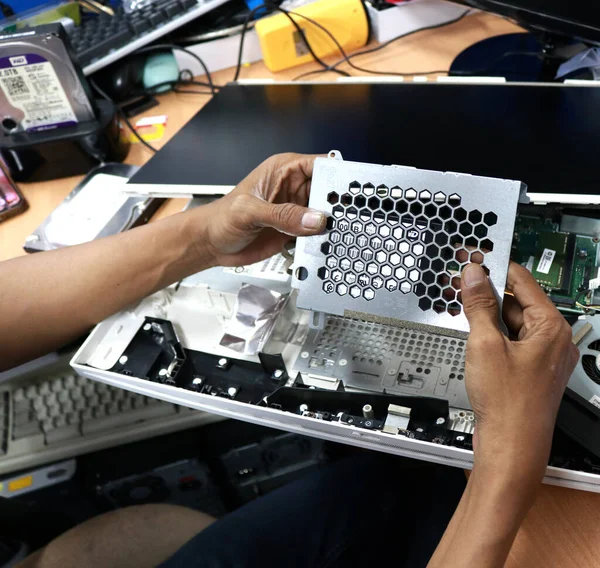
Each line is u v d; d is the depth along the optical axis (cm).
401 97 107
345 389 78
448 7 136
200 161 101
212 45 137
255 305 84
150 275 89
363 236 68
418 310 67
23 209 115
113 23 135
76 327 91
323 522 84
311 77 131
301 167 81
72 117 114
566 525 65
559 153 87
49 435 104
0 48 101
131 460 119
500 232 64
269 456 121
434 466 93
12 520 95
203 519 102
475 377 57
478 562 53
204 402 80
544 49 116
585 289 79
